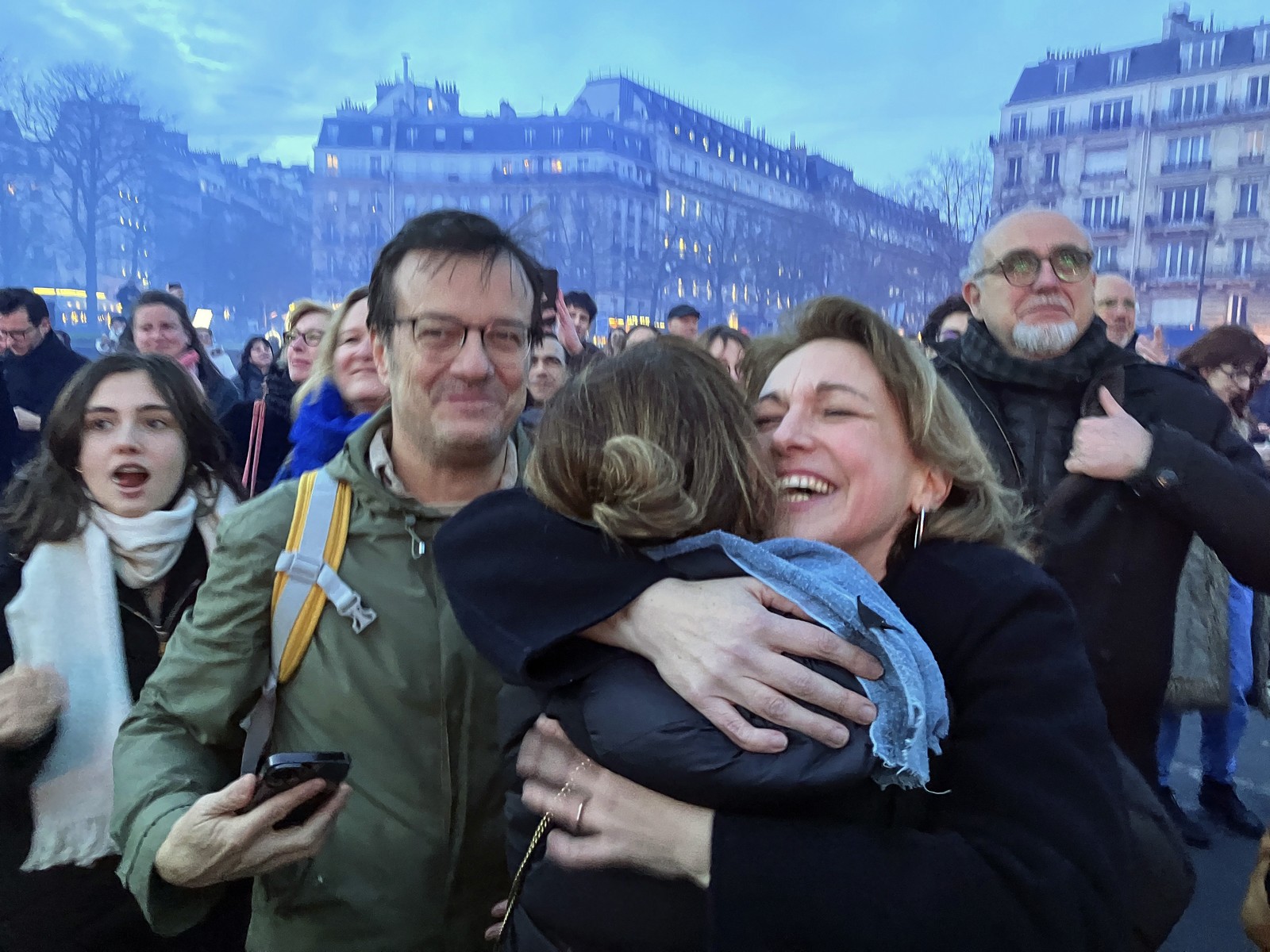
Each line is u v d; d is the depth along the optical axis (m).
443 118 65.31
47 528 1.54
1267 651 3.09
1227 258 26.14
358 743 1.20
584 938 0.82
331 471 1.29
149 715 1.26
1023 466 1.98
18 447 3.57
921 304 25.03
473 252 1.23
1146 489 1.76
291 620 1.22
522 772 0.89
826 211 39.34
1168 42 27.50
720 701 0.73
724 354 4.12
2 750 1.41
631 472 0.79
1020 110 30.02
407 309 1.23
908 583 0.93
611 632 0.82
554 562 0.83
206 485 1.70
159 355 1.69
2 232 53.19
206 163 78.75
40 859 1.44
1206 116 26.52
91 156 54.56
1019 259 2.01
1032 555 1.82
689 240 52.97
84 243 54.38
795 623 0.76
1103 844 0.77
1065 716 0.83
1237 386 3.55
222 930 1.52
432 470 1.31
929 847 0.76
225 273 73.50
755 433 0.89
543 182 60.38
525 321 1.29
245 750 1.25
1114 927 0.76
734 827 0.76
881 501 0.96
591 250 54.38
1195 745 4.14
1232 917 2.67
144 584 1.60
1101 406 1.95
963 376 2.13
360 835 1.19
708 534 0.82
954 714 0.85
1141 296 27.61
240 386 6.82
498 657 0.79
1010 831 0.78
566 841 0.83
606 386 0.86
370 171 64.75
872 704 0.74
